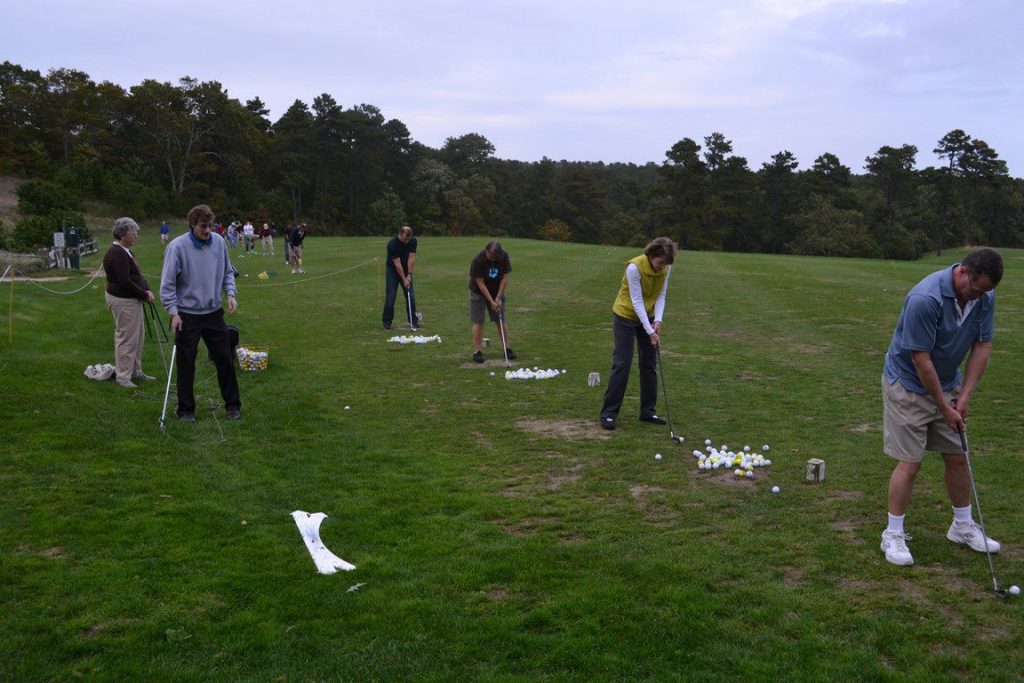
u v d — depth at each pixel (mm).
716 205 89625
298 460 6703
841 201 94188
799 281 22953
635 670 3568
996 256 4211
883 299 18422
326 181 95750
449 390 9484
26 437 6699
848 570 4543
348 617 4039
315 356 11664
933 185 96562
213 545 4883
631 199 125500
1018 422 7656
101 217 67125
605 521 5359
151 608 4078
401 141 106062
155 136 82750
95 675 3490
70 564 4535
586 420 8094
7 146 74750
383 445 7203
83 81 83500
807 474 6129
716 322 15023
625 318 7652
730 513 5488
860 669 3557
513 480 6238
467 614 4070
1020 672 3521
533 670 3586
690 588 4312
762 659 3646
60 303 15133
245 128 90375
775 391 9297
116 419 7527
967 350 4617
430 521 5363
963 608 4090
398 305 17844
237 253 35156
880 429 7609
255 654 3691
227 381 7906
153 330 13031
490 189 107250
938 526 5188
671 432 7387
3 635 3768
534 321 15305
